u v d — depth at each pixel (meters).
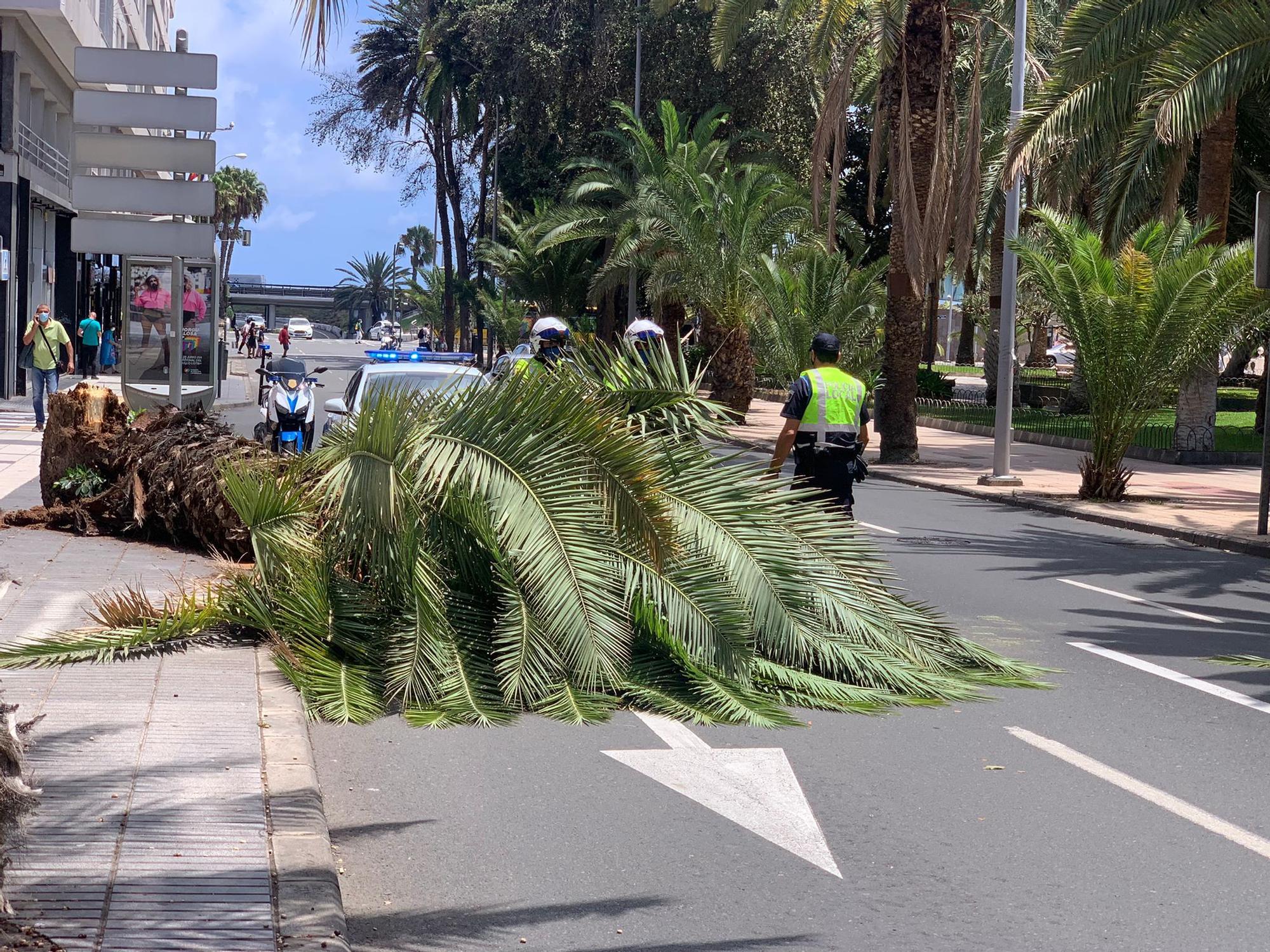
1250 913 4.91
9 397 32.47
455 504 8.24
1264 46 17.61
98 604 8.90
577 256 55.12
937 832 5.77
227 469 9.16
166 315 22.19
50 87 36.88
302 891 4.62
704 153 42.44
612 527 8.16
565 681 7.95
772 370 35.16
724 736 7.32
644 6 47.22
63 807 5.36
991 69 39.91
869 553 8.96
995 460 22.11
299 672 7.81
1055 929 4.74
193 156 18.48
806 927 4.74
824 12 26.95
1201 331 19.41
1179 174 23.94
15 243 32.16
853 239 42.62
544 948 4.54
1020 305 43.66
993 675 8.76
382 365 16.61
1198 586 12.88
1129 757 6.96
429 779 6.42
